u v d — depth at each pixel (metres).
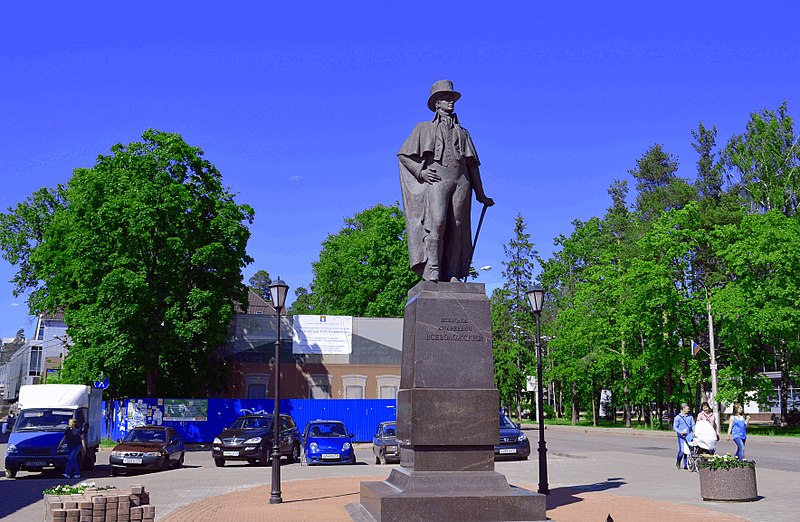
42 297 44.97
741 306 41.25
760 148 54.31
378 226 55.16
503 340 78.44
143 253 36.84
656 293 46.12
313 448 26.58
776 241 41.44
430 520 9.87
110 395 42.09
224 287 39.66
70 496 10.38
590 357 57.91
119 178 37.09
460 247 12.29
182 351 39.56
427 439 10.62
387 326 45.94
